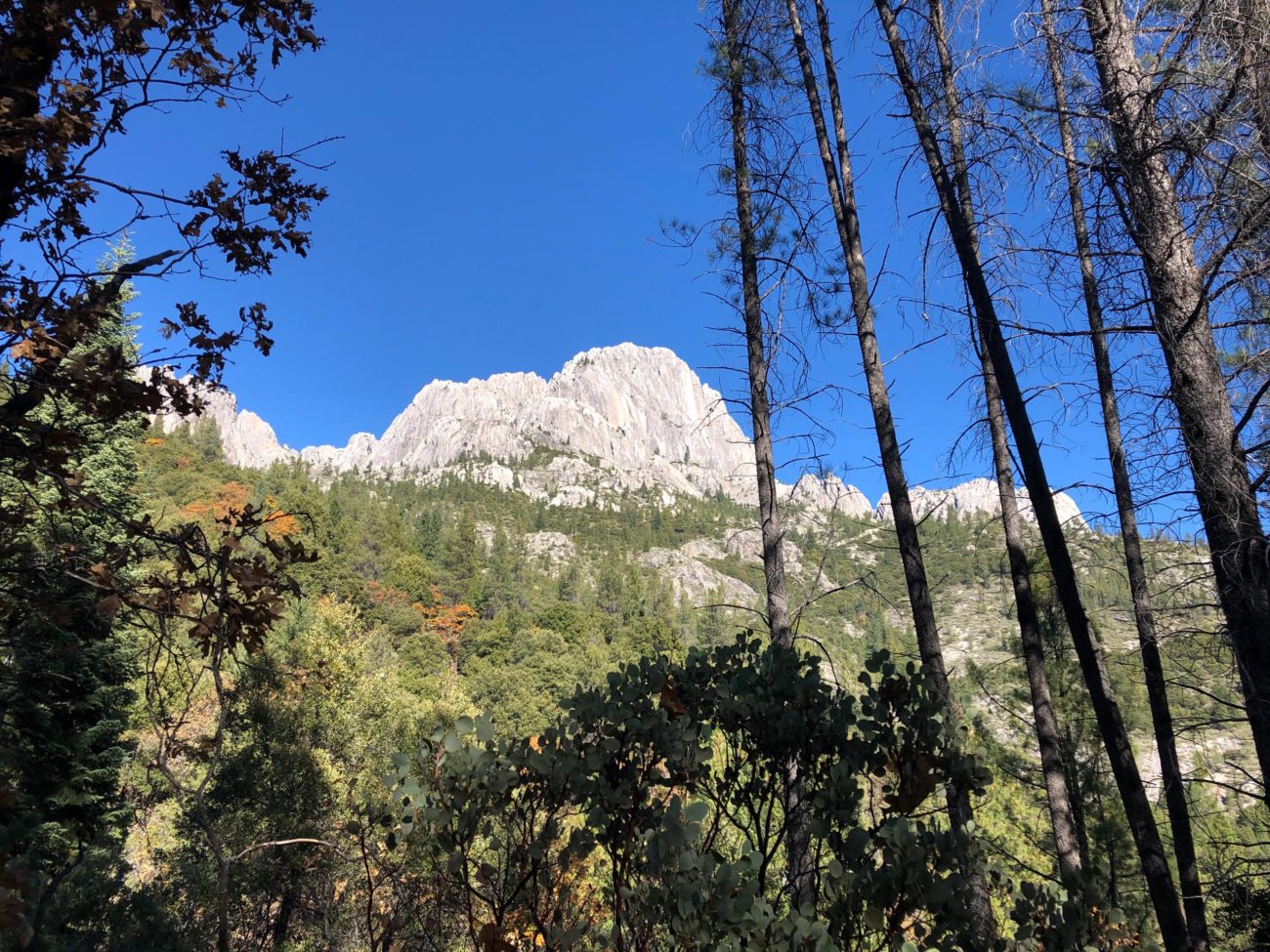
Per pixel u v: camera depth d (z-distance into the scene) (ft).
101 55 9.57
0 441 8.89
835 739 7.40
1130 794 19.70
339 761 54.80
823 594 22.59
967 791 6.96
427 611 250.98
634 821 6.05
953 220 21.66
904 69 23.35
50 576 9.44
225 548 9.06
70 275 9.53
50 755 35.14
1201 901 21.53
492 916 5.74
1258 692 13.76
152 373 10.07
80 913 31.55
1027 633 26.37
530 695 138.41
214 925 40.47
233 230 10.21
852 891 5.81
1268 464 13.85
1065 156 16.06
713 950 4.81
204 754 7.75
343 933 37.81
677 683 8.20
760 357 24.81
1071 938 5.79
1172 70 13.76
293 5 10.82
